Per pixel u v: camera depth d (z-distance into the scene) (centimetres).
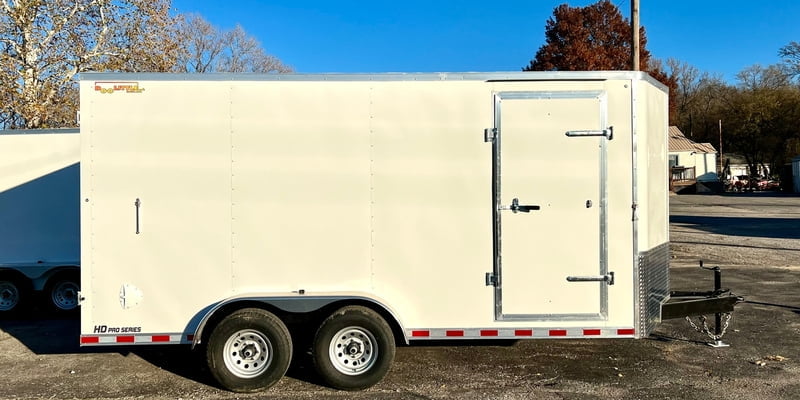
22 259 770
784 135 5097
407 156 458
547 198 457
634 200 459
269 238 455
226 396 446
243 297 446
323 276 458
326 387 462
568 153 456
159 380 486
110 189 448
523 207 456
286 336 447
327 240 457
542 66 3038
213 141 452
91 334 448
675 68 6550
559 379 479
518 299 460
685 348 566
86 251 447
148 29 1427
